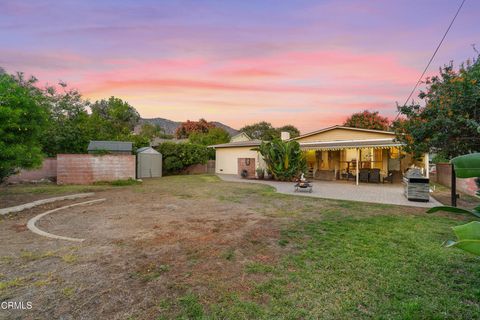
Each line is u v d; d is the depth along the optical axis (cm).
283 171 1644
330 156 1986
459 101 523
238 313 253
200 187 1308
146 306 266
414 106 678
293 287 304
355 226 559
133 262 378
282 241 468
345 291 293
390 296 282
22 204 800
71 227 567
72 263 374
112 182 1396
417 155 699
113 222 609
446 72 621
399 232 512
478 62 526
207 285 310
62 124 1858
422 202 866
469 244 94
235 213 705
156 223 599
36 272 345
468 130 523
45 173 1527
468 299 274
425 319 240
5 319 245
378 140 1638
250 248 435
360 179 1617
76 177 1387
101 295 288
